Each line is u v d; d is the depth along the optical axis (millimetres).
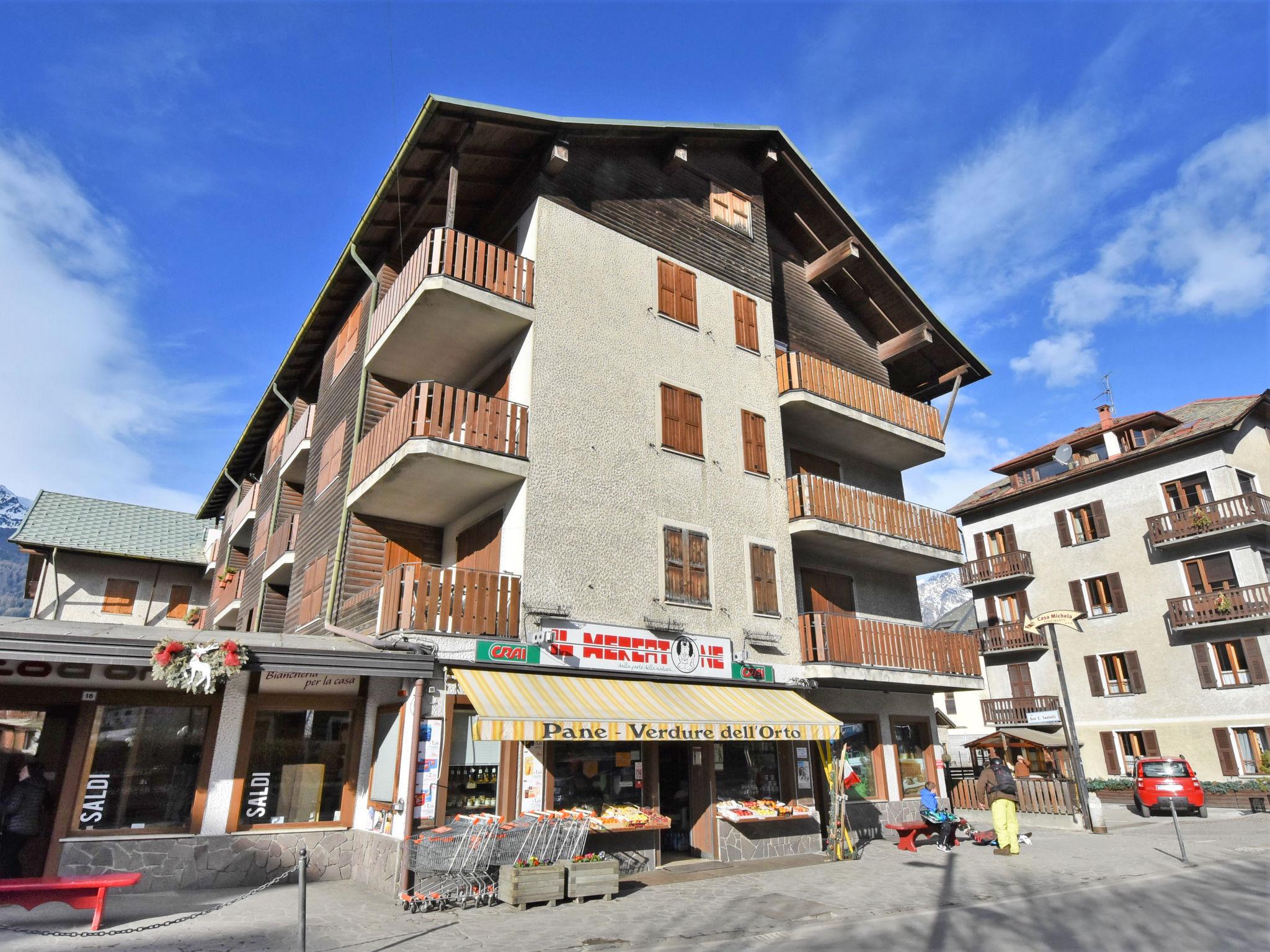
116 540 31031
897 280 21250
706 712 12812
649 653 13398
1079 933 8430
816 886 11375
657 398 15320
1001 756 30547
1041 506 36750
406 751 10773
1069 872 12383
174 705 11711
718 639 14508
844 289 22172
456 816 10984
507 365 14648
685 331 16422
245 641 10969
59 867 10453
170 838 11148
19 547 29016
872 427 18969
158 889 10883
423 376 16188
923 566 19875
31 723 10844
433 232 13727
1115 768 31688
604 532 13602
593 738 10922
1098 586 33906
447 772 10945
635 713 11750
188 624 29125
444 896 9875
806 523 16656
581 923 8984
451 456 12258
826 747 15922
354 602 13719
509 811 11312
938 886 11320
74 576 29953
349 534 14703
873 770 17469
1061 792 22516
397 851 10422
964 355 22000
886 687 17344
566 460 13531
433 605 11508
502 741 11602
